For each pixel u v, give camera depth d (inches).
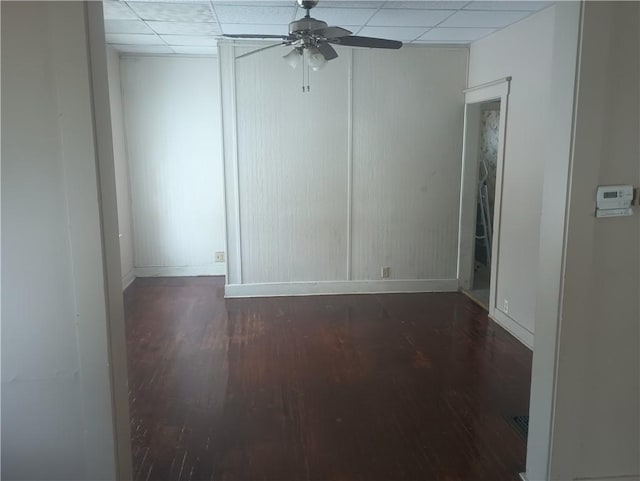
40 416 74.0
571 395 84.7
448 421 115.4
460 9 148.0
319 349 157.9
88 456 75.6
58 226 69.7
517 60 164.2
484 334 171.0
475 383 134.6
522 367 144.7
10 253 69.7
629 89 77.8
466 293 218.5
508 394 128.5
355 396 127.3
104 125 72.0
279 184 208.2
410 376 138.8
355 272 218.4
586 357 84.0
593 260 81.6
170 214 242.5
